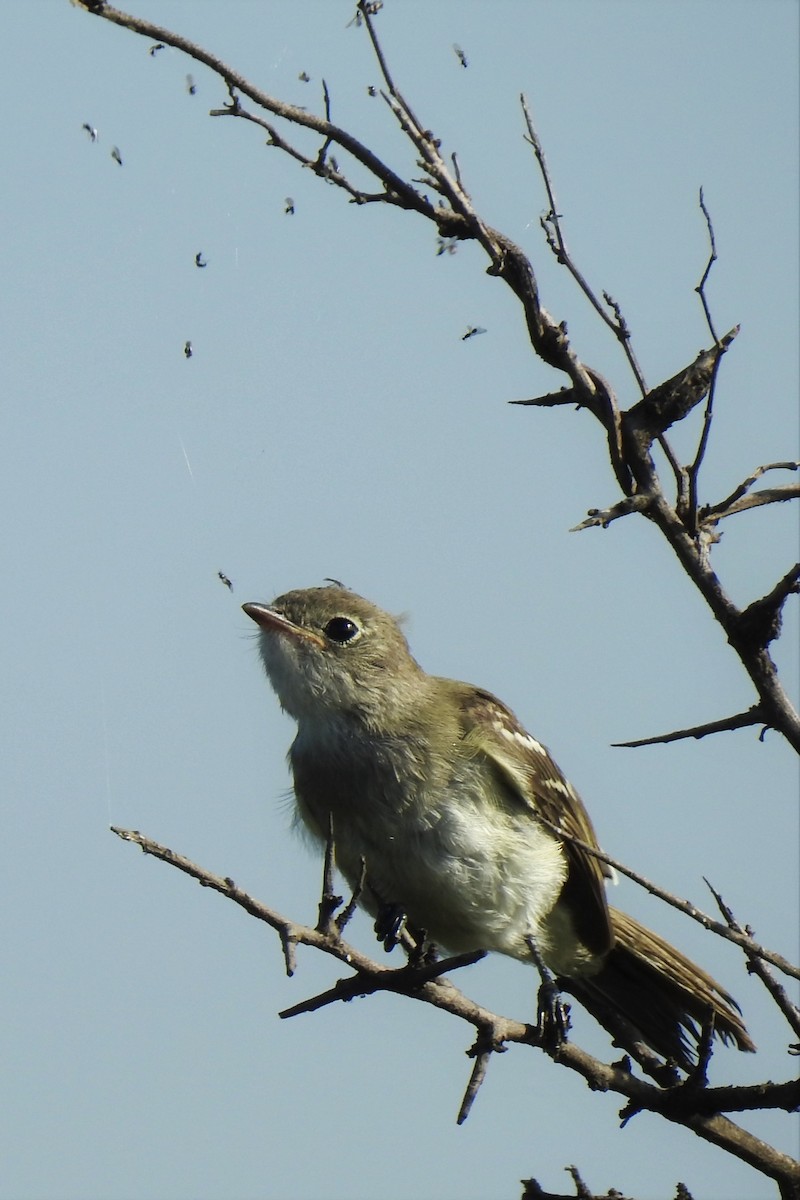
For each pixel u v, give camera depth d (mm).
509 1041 8633
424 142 7352
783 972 7156
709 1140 8695
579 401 7547
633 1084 8789
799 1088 8477
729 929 7168
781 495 7789
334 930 7539
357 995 8008
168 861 6977
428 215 7434
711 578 7488
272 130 7328
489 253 7363
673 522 7551
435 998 8297
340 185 7434
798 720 7398
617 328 7645
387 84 7363
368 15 7336
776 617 7344
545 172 7621
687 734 7566
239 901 7090
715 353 7547
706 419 7434
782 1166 8734
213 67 6980
